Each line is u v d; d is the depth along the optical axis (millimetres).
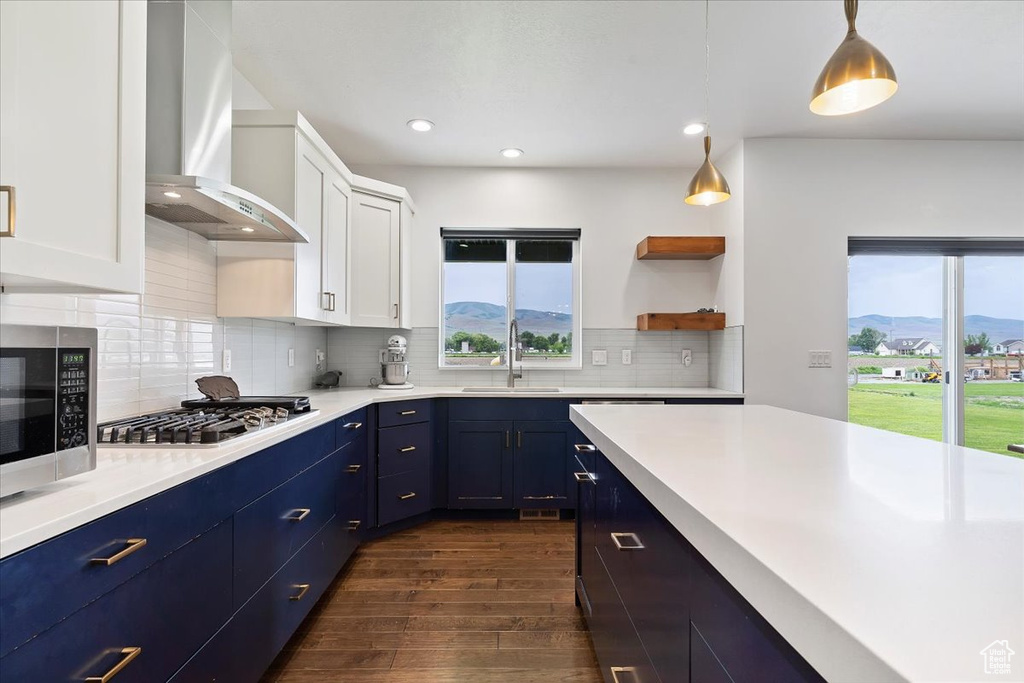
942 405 3629
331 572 2250
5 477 854
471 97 2877
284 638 1735
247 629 1479
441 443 3377
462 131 3312
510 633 1990
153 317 1912
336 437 2324
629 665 1270
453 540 3000
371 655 1845
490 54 2463
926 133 3371
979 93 2844
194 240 2188
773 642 590
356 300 3270
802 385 3428
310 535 1985
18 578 768
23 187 900
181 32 1761
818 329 3439
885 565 547
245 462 1467
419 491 3219
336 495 2322
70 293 1259
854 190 3461
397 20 2203
